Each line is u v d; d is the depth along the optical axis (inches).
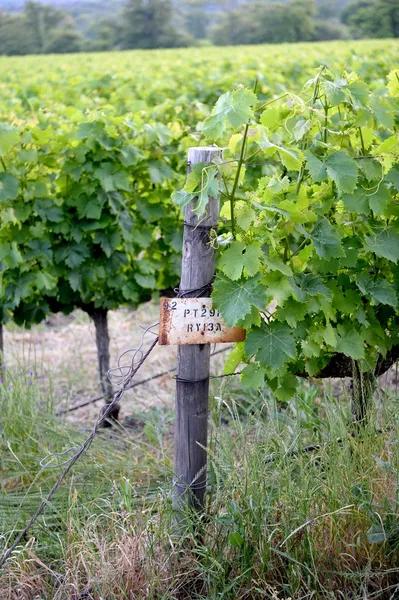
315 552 104.2
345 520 107.0
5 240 165.0
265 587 101.6
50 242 166.9
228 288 102.3
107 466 135.9
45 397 164.7
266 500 108.1
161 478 134.9
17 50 2436.0
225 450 113.5
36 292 172.9
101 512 120.2
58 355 225.8
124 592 100.7
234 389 172.9
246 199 107.0
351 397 126.0
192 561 105.7
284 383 110.6
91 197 165.9
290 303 105.5
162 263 187.9
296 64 449.4
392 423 117.6
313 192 117.9
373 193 109.6
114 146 166.6
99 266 172.9
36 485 132.1
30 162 165.0
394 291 114.3
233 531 106.2
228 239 105.9
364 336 115.4
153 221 183.6
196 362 107.7
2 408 150.0
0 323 178.4
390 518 106.6
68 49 2440.9
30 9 2472.9
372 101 111.6
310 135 111.2
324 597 101.4
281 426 129.4
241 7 2487.7
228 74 378.0
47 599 105.3
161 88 335.0
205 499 113.7
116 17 2605.8
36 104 289.4
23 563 108.0
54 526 121.1
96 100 299.6
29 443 146.9
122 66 599.5
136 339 236.7
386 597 103.8
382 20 1720.0
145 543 107.9
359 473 112.3
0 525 120.6
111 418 175.2
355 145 116.2
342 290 116.0
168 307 103.9
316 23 2301.9
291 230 106.2
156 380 203.9
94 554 106.4
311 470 110.3
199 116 227.8
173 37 2418.8
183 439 110.1
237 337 107.3
